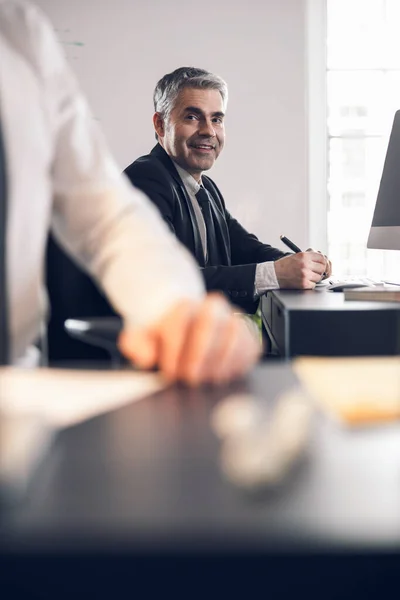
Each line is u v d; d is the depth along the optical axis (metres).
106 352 1.20
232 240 2.53
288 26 3.91
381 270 4.20
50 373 0.63
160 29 3.91
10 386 0.57
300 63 3.93
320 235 4.15
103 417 0.47
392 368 0.63
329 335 1.33
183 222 2.20
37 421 0.38
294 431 0.36
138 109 3.93
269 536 0.26
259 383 0.58
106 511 0.29
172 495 0.31
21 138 0.86
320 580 0.33
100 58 3.92
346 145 4.16
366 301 1.47
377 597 0.34
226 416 0.46
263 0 3.90
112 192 0.87
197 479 0.33
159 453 0.38
